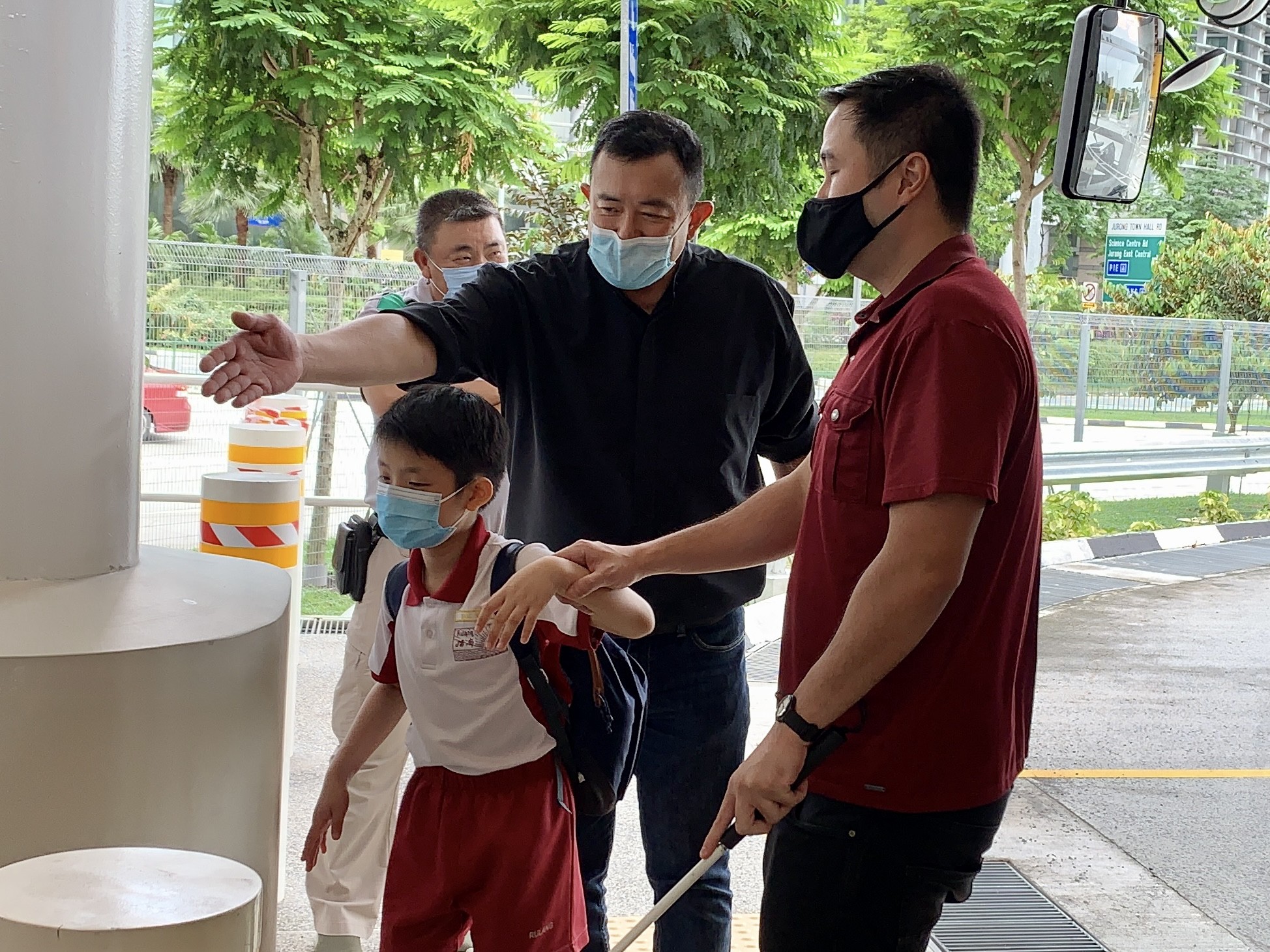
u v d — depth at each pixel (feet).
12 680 5.90
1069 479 38.19
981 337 6.06
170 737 6.29
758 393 9.46
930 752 6.35
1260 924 12.44
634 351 9.09
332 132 29.76
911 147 6.53
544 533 9.34
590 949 8.95
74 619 6.49
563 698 7.65
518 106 30.58
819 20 27.96
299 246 85.25
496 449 7.68
